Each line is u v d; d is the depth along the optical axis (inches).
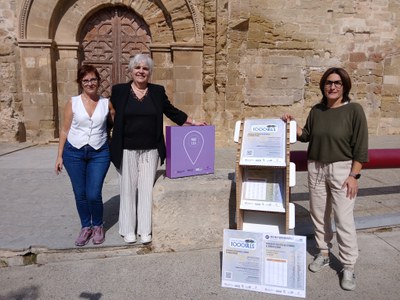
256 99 395.5
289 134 107.8
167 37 376.2
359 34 406.9
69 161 122.8
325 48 402.9
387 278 111.3
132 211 126.9
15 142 364.2
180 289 105.4
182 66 369.4
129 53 386.9
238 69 378.0
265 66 392.8
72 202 173.9
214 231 129.5
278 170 113.1
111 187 202.5
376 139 394.0
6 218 151.1
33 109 370.9
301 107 407.5
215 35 361.1
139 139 121.7
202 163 135.3
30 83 366.3
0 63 368.8
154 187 124.8
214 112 373.1
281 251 103.1
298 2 389.7
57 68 377.1
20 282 109.4
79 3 369.1
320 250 118.0
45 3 356.8
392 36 413.1
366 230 146.9
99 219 128.1
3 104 370.9
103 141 125.2
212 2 354.3
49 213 157.8
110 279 110.7
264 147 109.0
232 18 362.0
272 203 108.9
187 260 122.0
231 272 106.7
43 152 321.1
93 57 385.7
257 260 104.9
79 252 123.0
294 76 400.5
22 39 357.7
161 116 125.0
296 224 147.2
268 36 389.1
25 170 244.5
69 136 122.6
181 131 128.4
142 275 112.9
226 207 128.8
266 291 103.7
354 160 103.3
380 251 129.6
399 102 426.3
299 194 191.2
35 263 121.5
